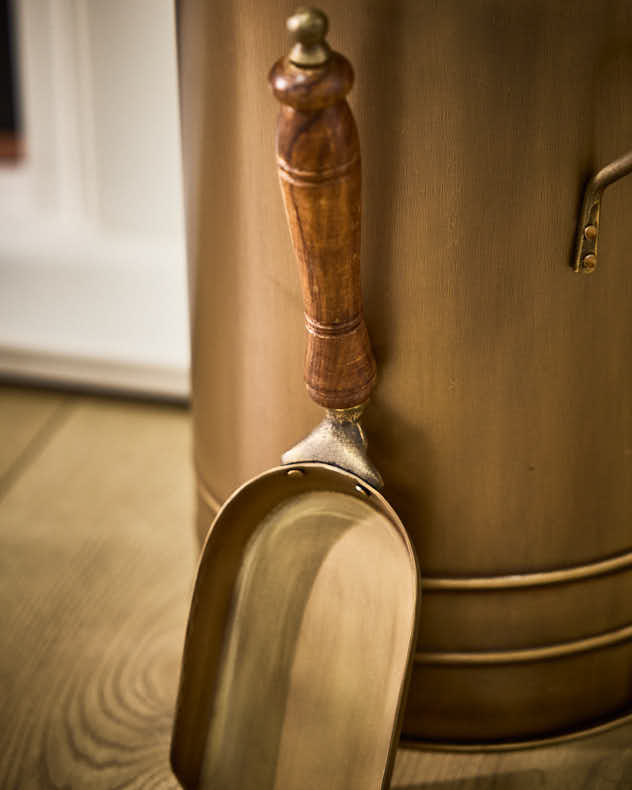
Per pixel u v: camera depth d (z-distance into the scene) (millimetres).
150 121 904
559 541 502
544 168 429
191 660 507
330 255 414
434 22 408
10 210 1000
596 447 489
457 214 437
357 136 397
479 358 462
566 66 414
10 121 1034
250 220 474
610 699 558
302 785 501
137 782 533
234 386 521
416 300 455
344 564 505
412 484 491
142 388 905
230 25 445
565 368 467
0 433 857
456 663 524
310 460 471
